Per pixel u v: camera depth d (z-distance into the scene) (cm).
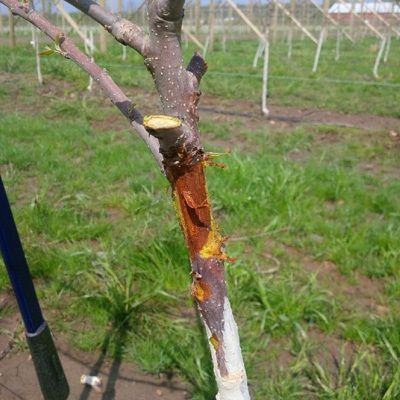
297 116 754
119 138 592
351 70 1230
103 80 111
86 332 266
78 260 314
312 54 1605
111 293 281
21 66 1016
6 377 238
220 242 99
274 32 1888
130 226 371
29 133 582
